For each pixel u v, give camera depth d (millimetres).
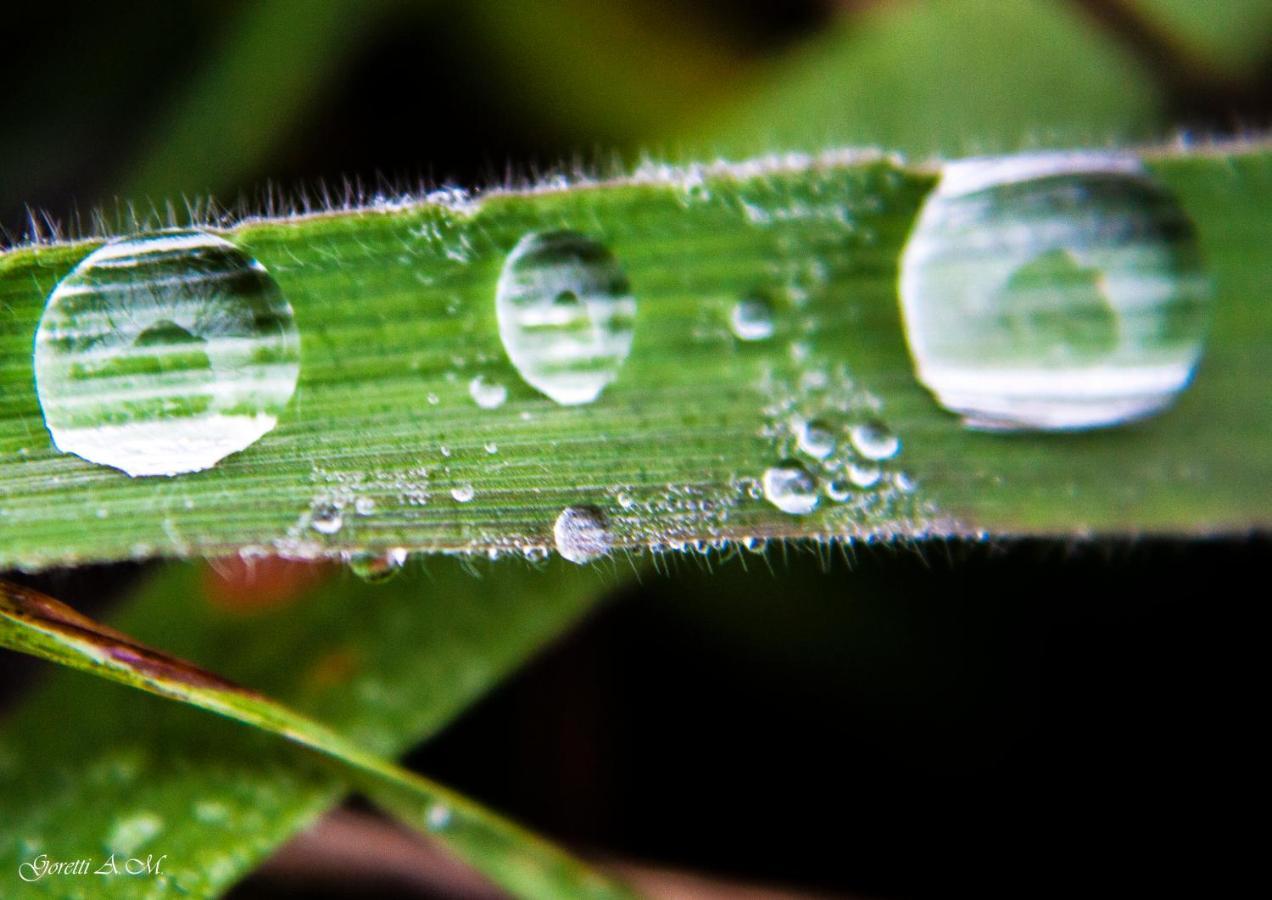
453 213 71
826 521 70
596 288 71
